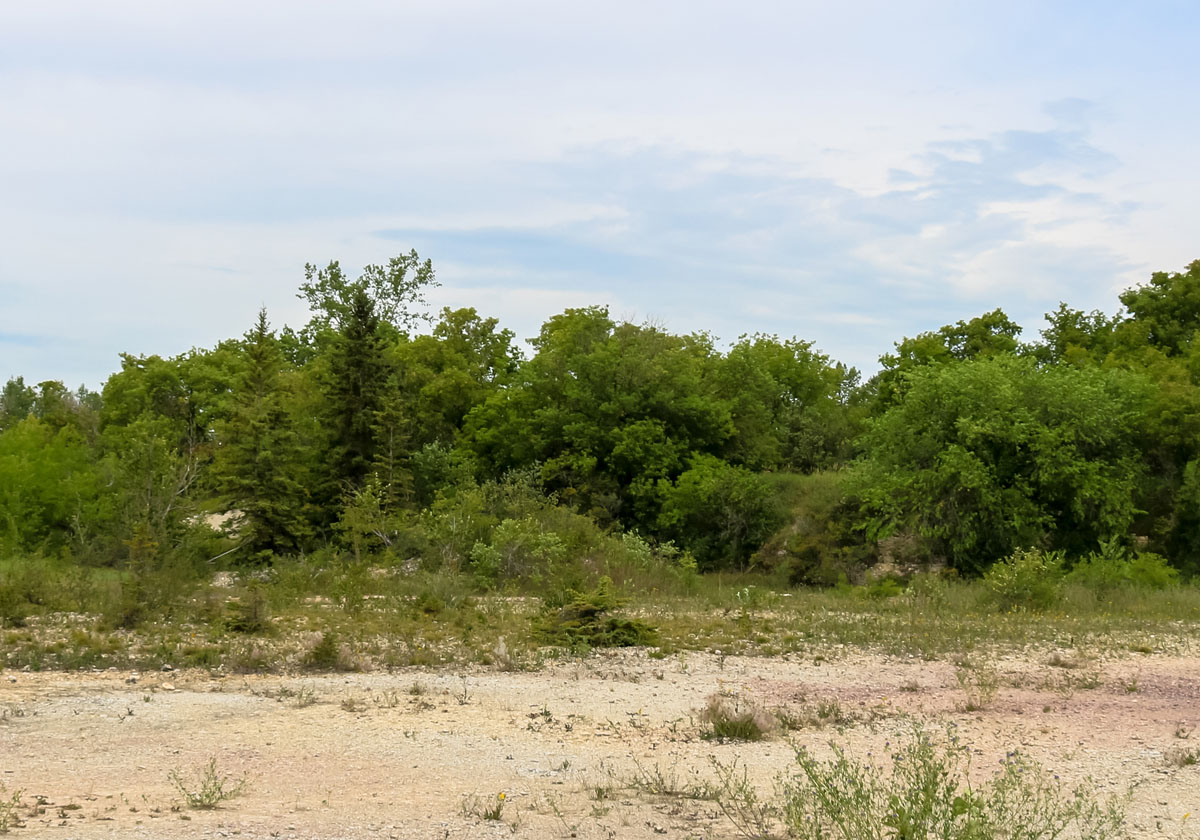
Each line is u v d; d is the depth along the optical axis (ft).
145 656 45.29
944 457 112.57
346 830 22.11
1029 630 63.21
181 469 88.89
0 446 119.44
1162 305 167.12
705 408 149.48
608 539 99.04
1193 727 35.96
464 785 26.91
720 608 74.69
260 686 40.37
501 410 153.38
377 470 128.26
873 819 21.77
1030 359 123.85
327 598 72.18
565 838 22.08
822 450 183.21
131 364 202.59
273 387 124.77
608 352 150.10
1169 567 104.78
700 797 25.88
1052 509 118.52
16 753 28.55
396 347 178.09
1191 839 22.85
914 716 37.68
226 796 24.61
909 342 181.37
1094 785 27.73
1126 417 118.93
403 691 40.40
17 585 59.11
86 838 20.49
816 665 49.80
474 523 95.86
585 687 42.78
